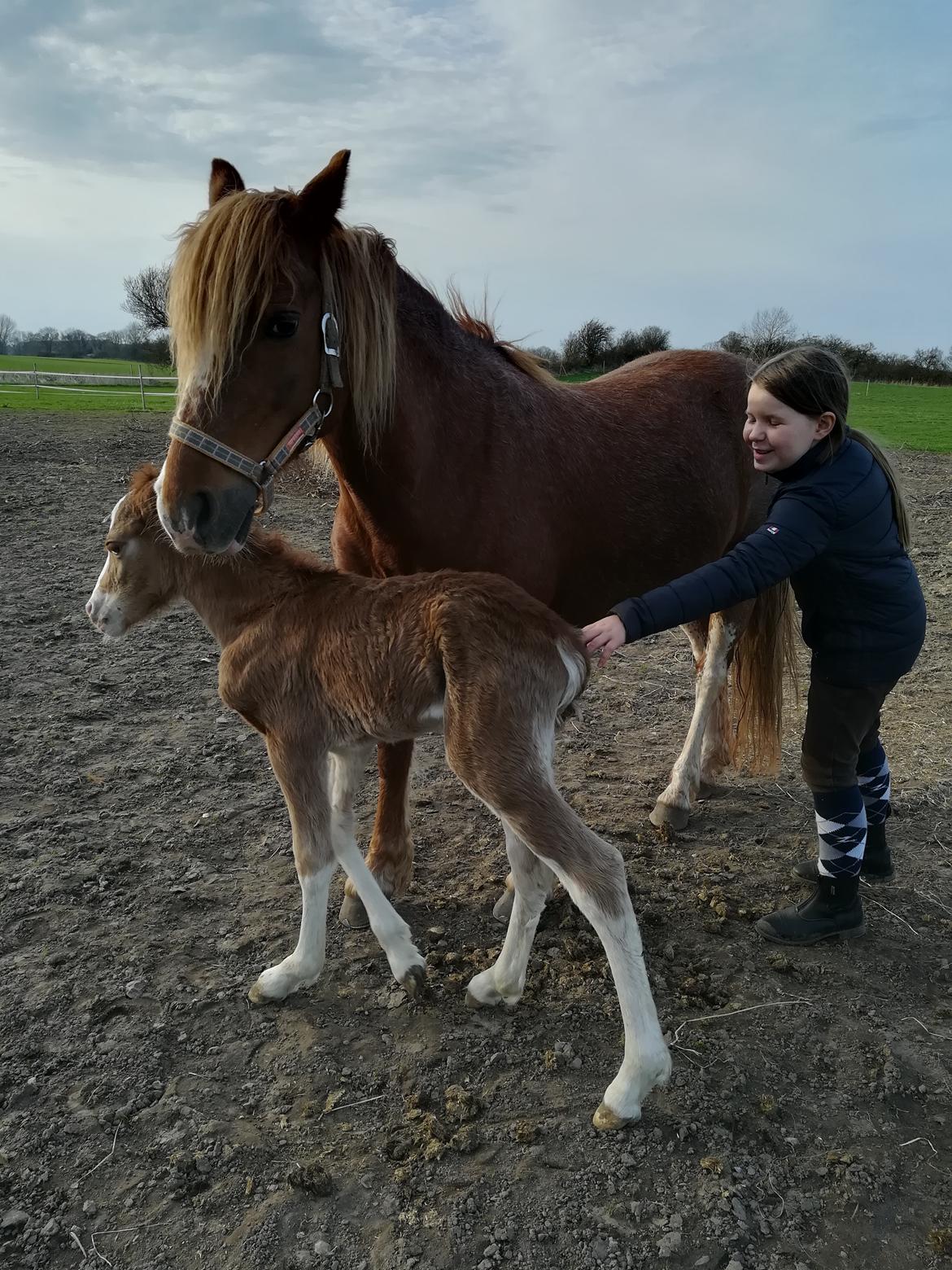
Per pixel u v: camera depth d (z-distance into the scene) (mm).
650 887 3205
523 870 2482
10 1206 2016
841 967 2781
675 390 3404
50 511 8773
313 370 2332
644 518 3068
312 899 2572
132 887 3193
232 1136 2186
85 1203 2016
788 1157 2125
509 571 2709
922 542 8391
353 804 2793
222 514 2236
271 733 2604
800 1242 1924
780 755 3869
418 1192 2037
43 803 3752
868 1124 2213
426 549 2666
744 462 3535
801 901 2979
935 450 15328
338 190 2234
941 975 2758
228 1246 1921
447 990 2682
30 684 4953
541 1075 2369
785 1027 2523
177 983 2711
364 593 2488
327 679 2480
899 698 4883
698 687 3805
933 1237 1916
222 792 3875
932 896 3164
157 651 5484
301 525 8539
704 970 2754
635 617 2268
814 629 2717
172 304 2242
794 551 2365
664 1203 2000
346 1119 2238
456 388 2633
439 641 2291
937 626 6012
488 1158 2123
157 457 12023
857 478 2453
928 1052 2441
